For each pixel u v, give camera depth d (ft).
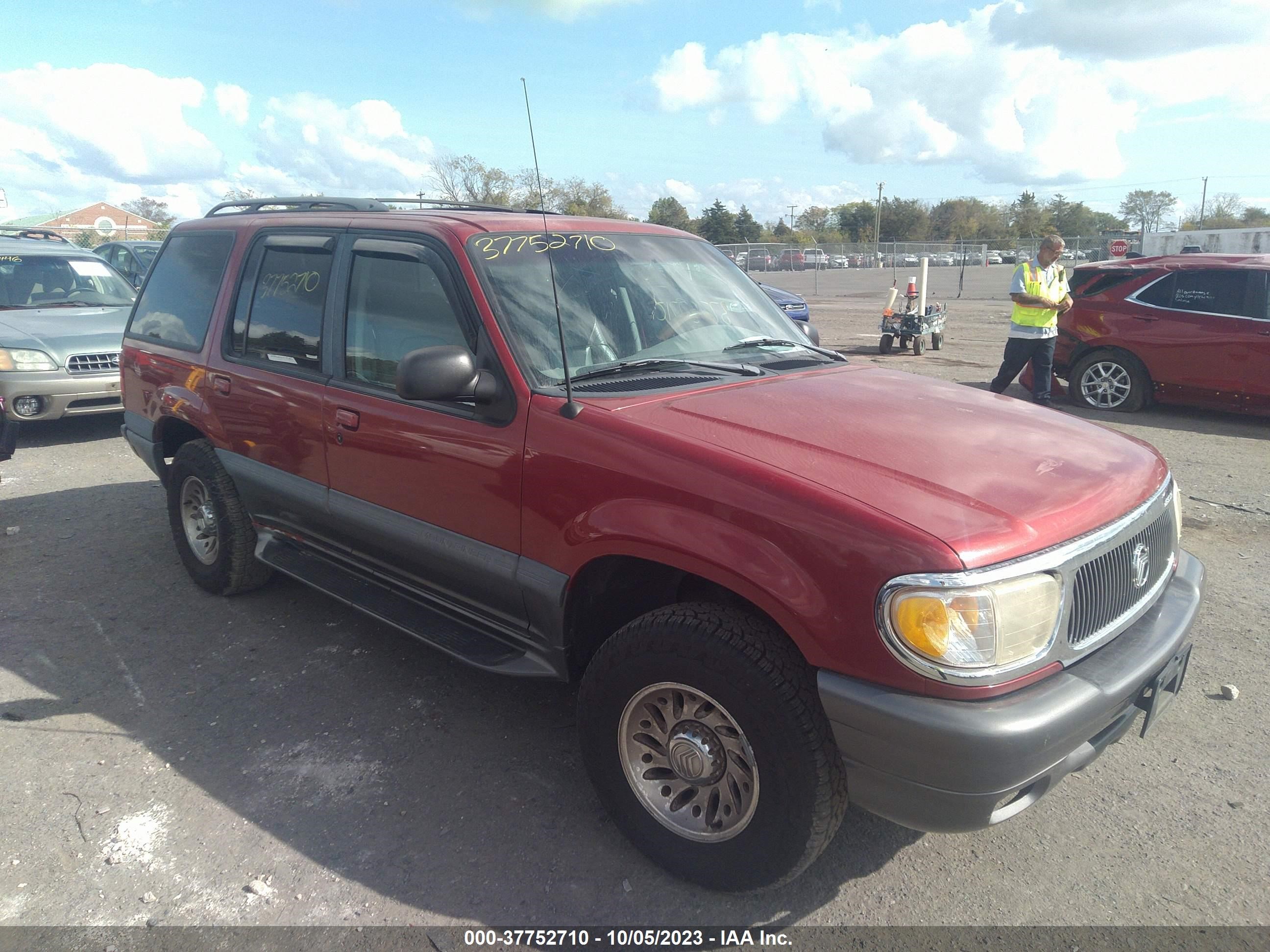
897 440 8.63
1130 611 8.34
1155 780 10.40
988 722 6.73
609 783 9.00
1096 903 8.46
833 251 166.30
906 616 6.86
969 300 88.53
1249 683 12.57
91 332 27.78
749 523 7.61
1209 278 29.50
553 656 9.59
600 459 8.64
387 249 11.34
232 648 13.56
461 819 9.61
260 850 9.10
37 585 15.98
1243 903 8.44
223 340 13.93
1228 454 25.39
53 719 11.53
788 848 7.73
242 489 13.88
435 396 9.09
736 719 7.75
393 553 11.24
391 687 12.44
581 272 11.05
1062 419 10.24
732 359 11.25
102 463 24.93
